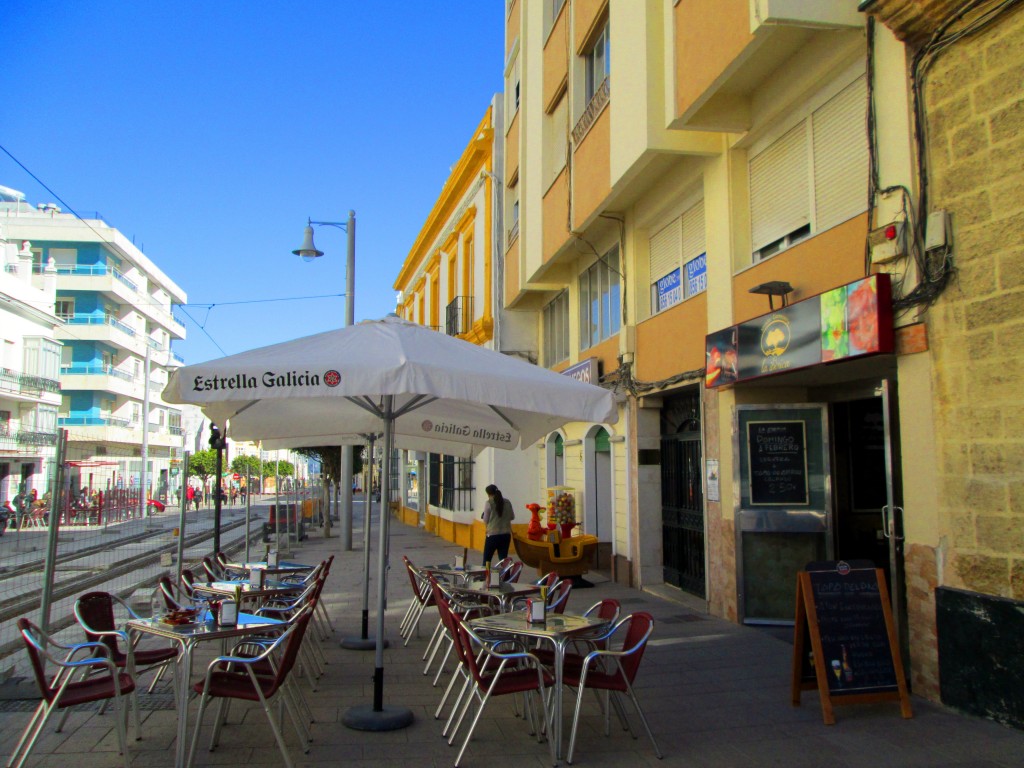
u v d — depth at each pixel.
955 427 6.08
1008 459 5.65
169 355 62.19
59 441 6.87
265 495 67.31
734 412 9.32
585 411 5.78
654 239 12.43
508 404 5.46
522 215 16.52
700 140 9.90
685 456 11.80
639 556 12.50
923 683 6.37
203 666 7.71
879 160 6.90
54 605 10.83
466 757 5.39
